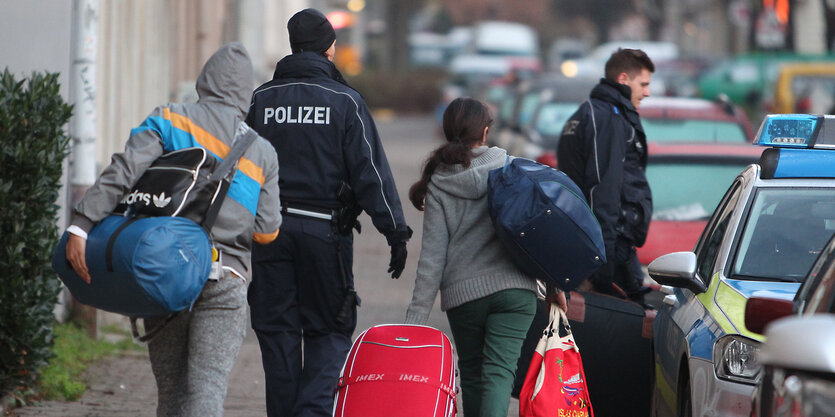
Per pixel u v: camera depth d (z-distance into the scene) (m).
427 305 11.22
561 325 13.48
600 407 13.91
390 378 10.30
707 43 118.69
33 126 13.62
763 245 11.64
